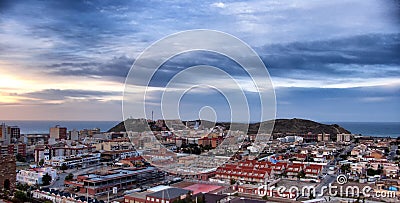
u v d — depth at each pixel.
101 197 73.06
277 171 92.44
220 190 75.50
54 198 70.56
